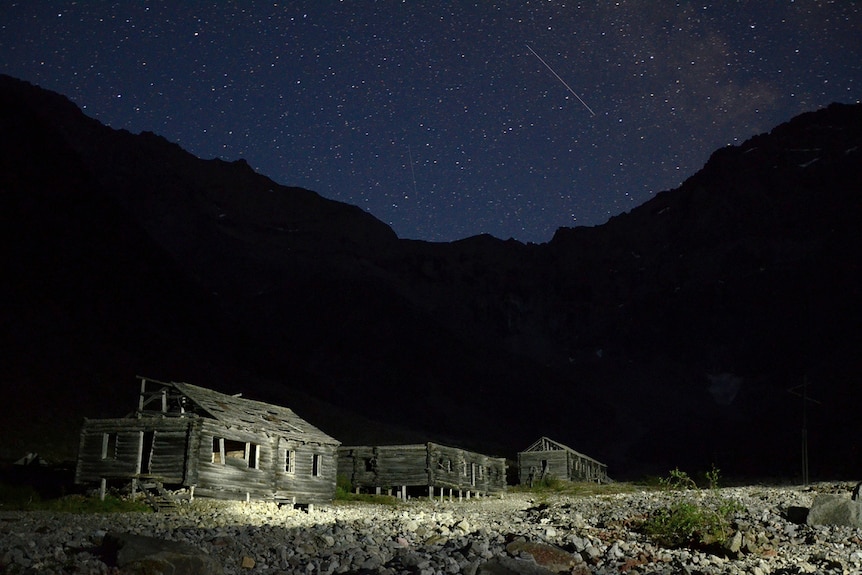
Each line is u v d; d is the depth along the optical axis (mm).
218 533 17328
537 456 71750
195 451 29656
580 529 19594
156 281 119562
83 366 77688
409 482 45688
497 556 11445
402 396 180000
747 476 90625
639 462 172250
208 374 99125
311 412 103750
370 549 14891
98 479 29719
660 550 15602
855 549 16531
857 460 91938
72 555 13500
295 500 34500
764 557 15477
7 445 50438
